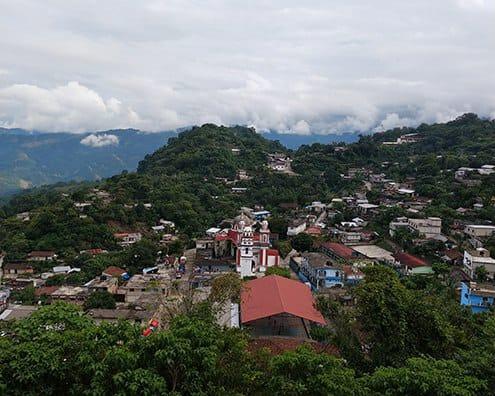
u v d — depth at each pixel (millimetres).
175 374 16516
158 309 48406
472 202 88250
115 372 15727
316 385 17203
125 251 79688
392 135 184000
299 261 73062
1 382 15445
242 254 67000
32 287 63594
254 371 19078
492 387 18984
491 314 35219
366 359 25531
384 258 69938
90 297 55125
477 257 61750
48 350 16172
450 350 24812
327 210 105312
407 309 25750
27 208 119875
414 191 105562
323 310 31594
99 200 105375
